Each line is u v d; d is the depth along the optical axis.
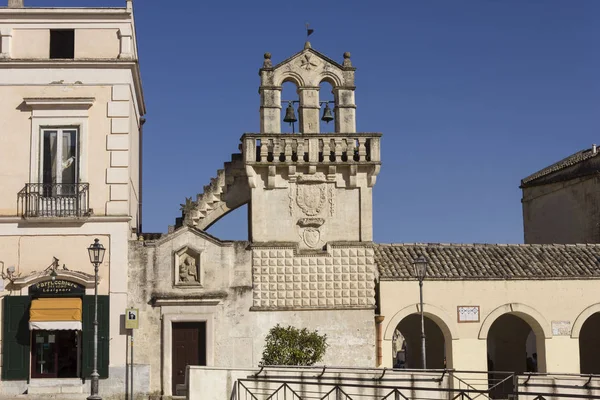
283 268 32.22
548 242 49.50
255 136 32.56
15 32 31.86
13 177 31.25
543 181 49.75
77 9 31.95
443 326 33.78
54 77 31.75
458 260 35.31
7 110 31.53
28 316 30.69
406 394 25.42
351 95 33.50
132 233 33.19
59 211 31.14
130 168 32.75
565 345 34.28
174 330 31.62
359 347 32.09
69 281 31.08
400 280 33.50
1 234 31.00
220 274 31.95
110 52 32.06
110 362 30.86
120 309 31.09
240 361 31.56
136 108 35.97
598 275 34.91
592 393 24.64
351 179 32.75
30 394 30.39
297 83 33.62
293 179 32.66
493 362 41.47
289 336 30.41
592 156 45.59
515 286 34.34
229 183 34.19
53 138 31.73
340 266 32.41
